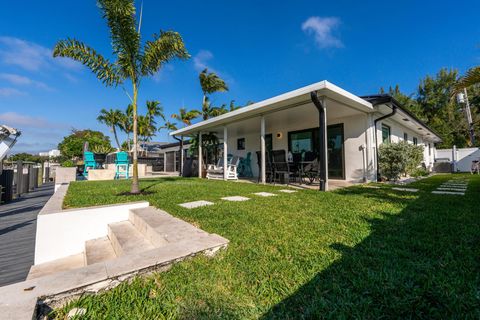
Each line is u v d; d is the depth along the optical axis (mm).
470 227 2219
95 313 1171
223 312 1149
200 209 3174
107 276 1366
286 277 1427
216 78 16031
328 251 1765
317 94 5168
